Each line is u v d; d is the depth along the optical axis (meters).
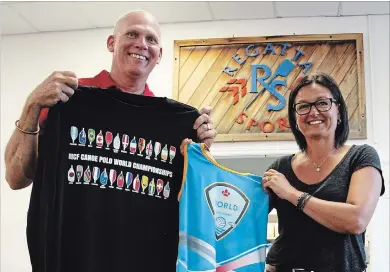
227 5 3.95
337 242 1.78
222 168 1.88
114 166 1.79
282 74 4.00
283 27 4.11
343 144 1.96
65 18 4.19
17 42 4.44
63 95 1.66
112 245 1.72
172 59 4.17
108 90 1.84
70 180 1.72
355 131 3.82
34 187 1.65
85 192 1.73
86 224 1.70
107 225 1.73
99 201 1.74
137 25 2.05
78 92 1.80
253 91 4.01
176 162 1.88
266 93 3.99
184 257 1.68
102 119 1.81
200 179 1.81
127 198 1.78
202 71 4.11
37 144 1.75
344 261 1.76
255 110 3.97
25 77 4.37
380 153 3.78
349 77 3.92
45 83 1.67
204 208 1.79
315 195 1.85
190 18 4.17
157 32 2.11
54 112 1.72
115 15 4.12
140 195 1.80
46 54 4.38
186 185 1.78
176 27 4.23
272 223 3.72
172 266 1.78
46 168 1.66
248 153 3.89
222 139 3.94
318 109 1.88
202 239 1.74
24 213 4.14
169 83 4.14
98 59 4.32
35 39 4.43
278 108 3.94
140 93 2.15
